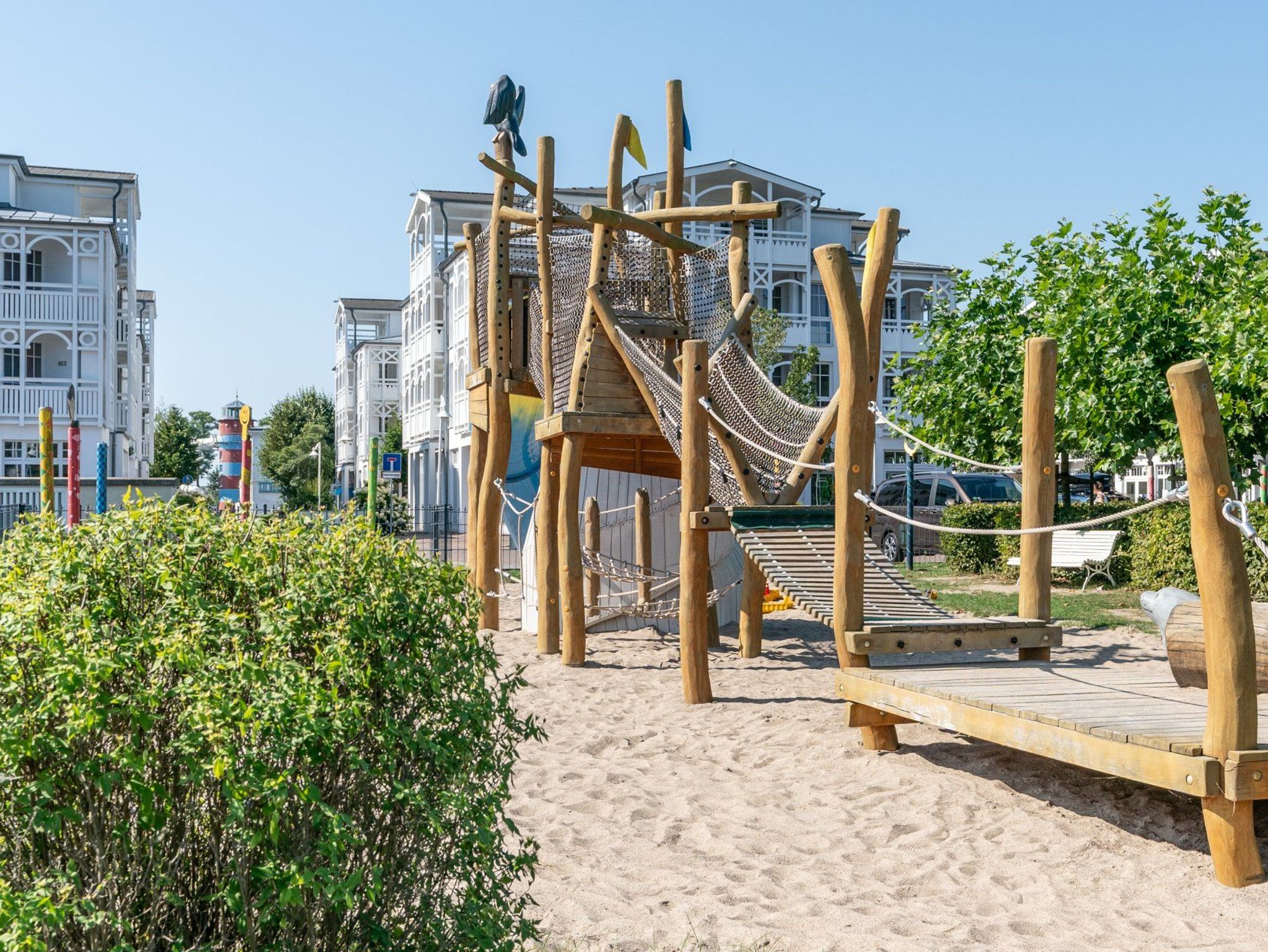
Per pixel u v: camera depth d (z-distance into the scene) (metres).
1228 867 4.48
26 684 2.63
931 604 7.78
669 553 12.99
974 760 6.52
